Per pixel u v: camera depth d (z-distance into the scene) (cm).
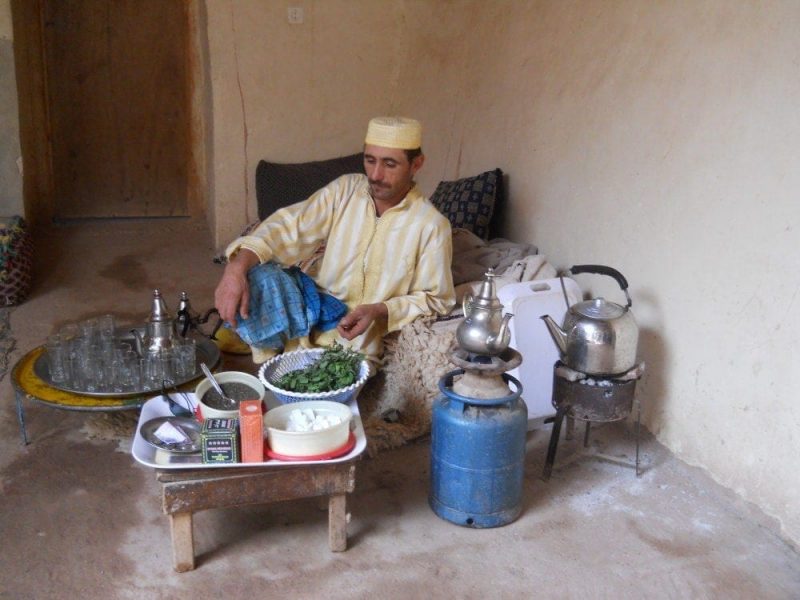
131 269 503
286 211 312
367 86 536
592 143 346
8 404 328
